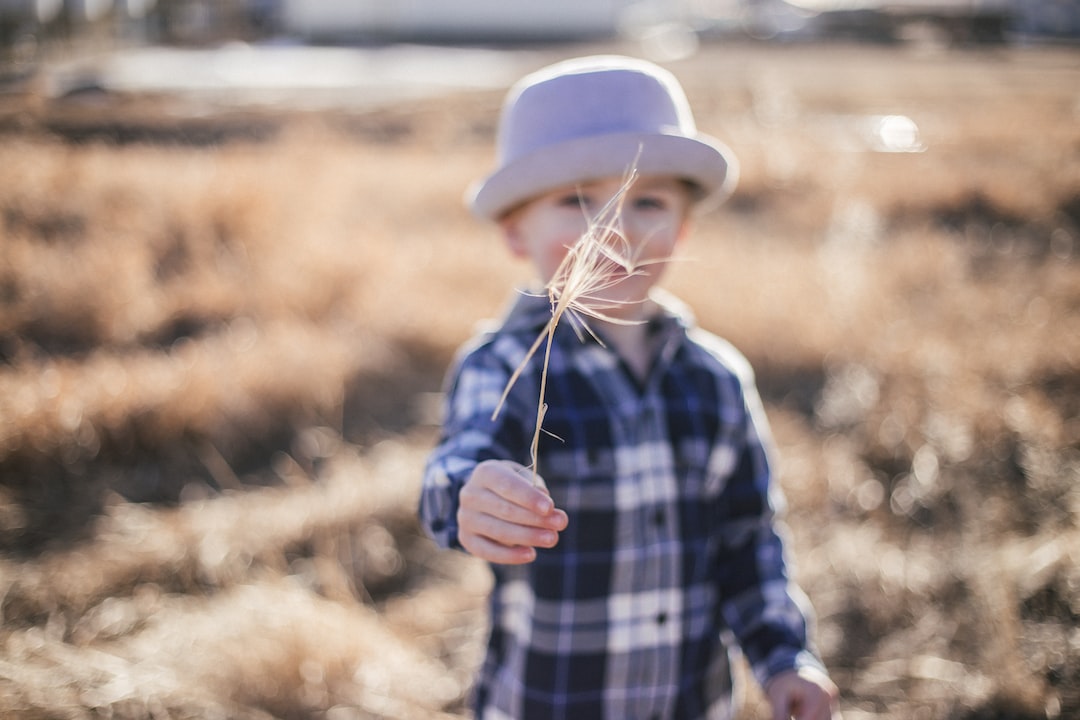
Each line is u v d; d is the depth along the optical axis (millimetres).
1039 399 4211
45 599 2848
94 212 6758
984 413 3939
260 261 5844
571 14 37844
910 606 2826
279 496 3643
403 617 2930
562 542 1481
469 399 1511
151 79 16328
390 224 7758
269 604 2777
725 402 1619
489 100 16281
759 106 14617
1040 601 2723
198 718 2318
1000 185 8758
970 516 3361
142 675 2412
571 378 1512
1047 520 3260
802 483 3578
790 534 3275
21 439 3688
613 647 1475
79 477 3719
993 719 2365
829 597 2885
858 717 2434
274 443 4129
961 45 33250
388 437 4277
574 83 1559
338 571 3131
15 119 9867
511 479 1188
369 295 5527
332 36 35562
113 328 5105
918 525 3363
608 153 1453
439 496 1367
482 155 11305
